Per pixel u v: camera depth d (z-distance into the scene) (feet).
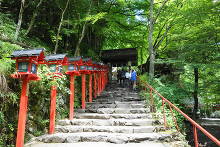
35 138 17.34
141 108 26.02
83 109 26.03
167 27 43.47
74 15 35.29
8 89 14.49
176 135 18.25
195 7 32.68
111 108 26.30
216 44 31.19
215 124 52.70
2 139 13.52
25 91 13.38
